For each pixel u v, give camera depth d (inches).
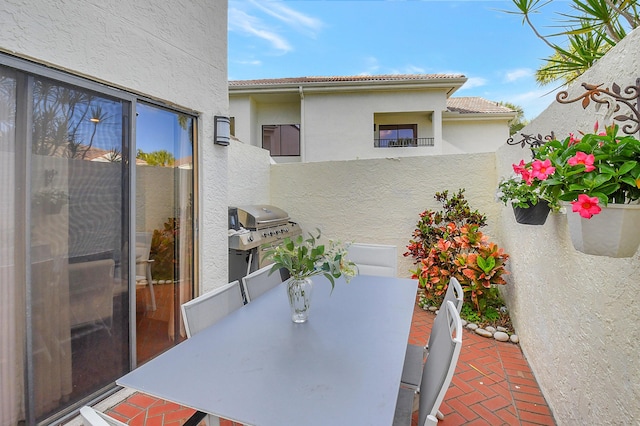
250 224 202.8
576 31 107.0
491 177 224.2
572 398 94.7
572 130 97.0
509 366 137.9
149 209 127.3
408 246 231.9
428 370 77.1
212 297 97.7
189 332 86.9
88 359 105.3
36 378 92.4
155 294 130.3
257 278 122.9
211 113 156.8
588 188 55.3
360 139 485.4
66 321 99.2
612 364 74.1
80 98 101.6
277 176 278.8
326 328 87.7
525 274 146.3
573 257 94.3
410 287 127.3
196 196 151.4
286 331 85.9
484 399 116.4
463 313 184.4
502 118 543.8
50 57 90.9
